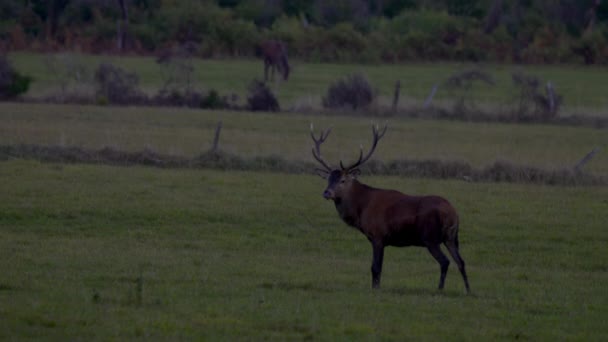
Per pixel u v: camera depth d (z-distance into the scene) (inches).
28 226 2989.7
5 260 2422.5
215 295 2087.8
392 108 6776.6
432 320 1911.9
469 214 3415.4
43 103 6540.4
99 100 6614.2
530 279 2496.3
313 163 4323.3
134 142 4771.2
